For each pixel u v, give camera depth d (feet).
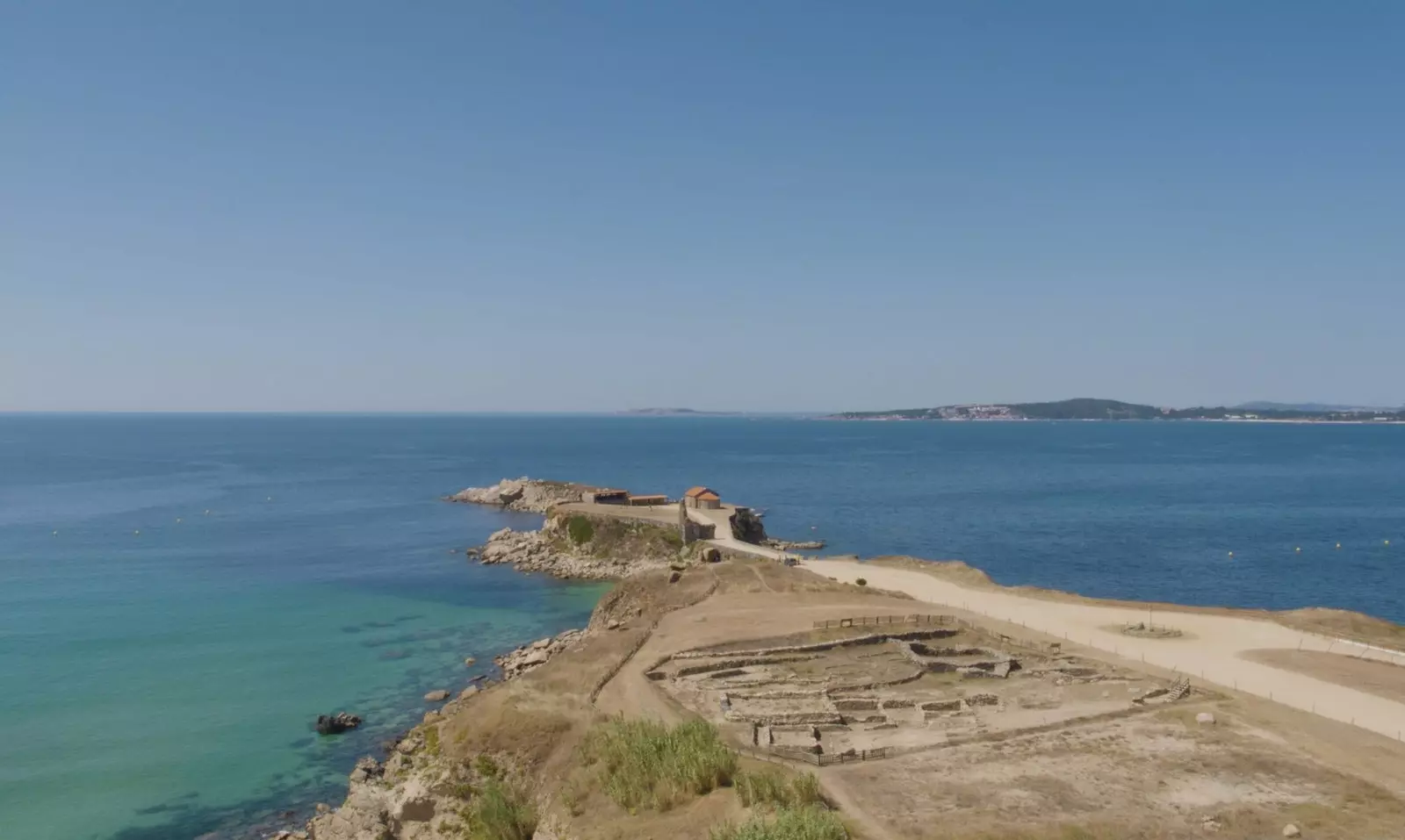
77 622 313.32
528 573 407.64
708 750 142.20
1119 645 215.92
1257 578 394.32
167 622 314.96
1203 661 201.26
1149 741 152.05
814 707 172.96
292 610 335.47
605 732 158.81
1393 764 141.18
